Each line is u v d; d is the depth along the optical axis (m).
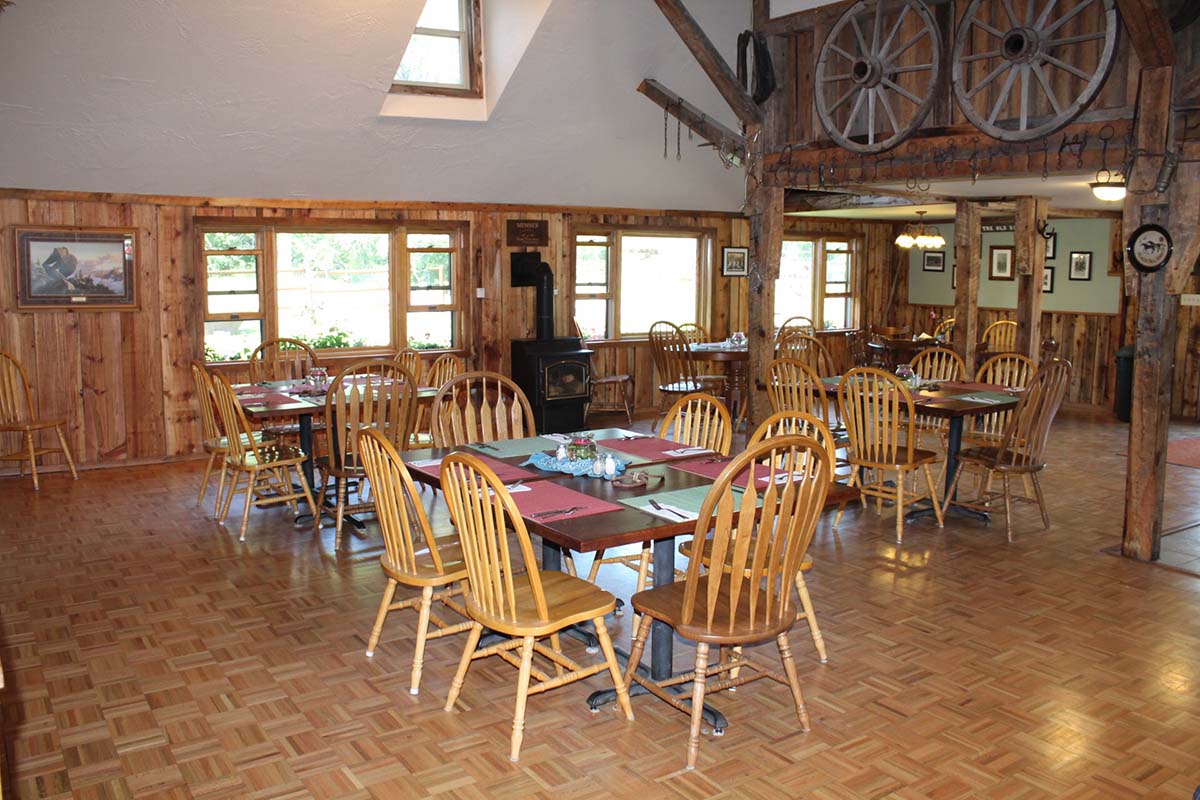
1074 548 4.75
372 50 5.61
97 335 6.43
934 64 5.00
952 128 5.06
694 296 9.41
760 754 2.76
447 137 6.65
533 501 2.94
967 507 5.30
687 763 2.70
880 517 5.31
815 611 3.86
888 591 4.11
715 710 2.92
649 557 3.56
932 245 9.40
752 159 6.08
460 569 3.14
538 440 3.93
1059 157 4.64
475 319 7.93
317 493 5.71
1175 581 4.27
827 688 3.18
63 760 2.71
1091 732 2.90
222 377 4.75
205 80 5.45
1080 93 4.62
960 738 2.85
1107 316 9.59
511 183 7.52
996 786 2.60
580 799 2.53
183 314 6.70
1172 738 2.86
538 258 8.02
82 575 4.29
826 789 2.58
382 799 2.52
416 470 3.38
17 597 4.01
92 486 5.97
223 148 6.09
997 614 3.85
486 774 2.65
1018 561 4.54
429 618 3.46
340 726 2.92
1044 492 5.92
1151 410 4.45
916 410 5.00
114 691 3.14
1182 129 4.19
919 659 3.41
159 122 5.69
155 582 4.20
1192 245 4.21
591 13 5.87
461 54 6.47
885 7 5.21
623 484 3.11
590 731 2.89
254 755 2.74
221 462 6.57
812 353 7.32
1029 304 7.86
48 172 5.90
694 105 6.95
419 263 7.72
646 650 3.46
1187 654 3.47
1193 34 4.19
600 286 8.79
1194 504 5.66
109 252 6.38
